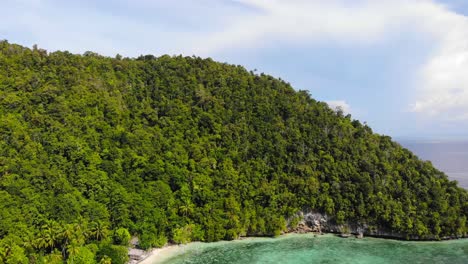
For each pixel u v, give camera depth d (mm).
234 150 135375
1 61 132625
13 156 101250
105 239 94812
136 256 93938
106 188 105750
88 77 140625
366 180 126562
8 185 92000
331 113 162000
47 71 137000
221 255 100250
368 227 120562
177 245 106562
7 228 83000
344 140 142625
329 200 123562
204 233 110938
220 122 143000
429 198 123875
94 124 123188
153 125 138250
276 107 153875
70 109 122875
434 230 116438
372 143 145875
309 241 115000
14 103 115875
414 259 100000
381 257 101312
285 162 135000
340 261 97812
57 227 87188
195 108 145250
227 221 113750
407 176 131000
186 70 168250
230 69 176625
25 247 82375
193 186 118500
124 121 132000
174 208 112688
